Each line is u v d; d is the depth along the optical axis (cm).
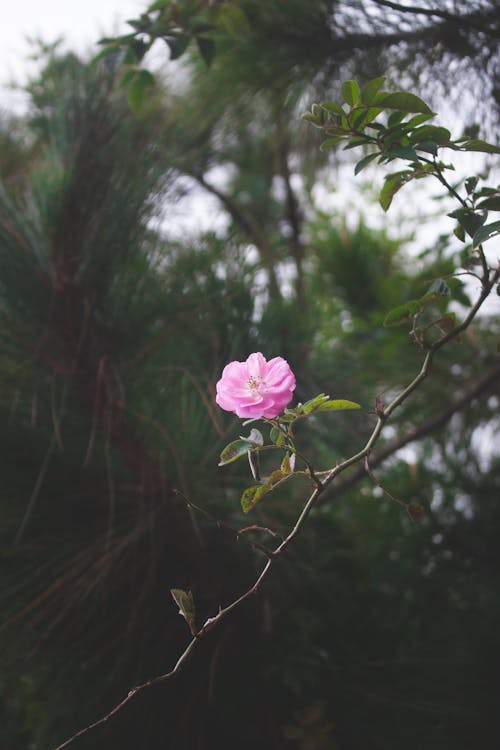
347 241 248
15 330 161
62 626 158
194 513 159
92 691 160
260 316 193
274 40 169
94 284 164
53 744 160
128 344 166
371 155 132
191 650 123
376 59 165
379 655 175
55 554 157
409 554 221
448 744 168
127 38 160
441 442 228
